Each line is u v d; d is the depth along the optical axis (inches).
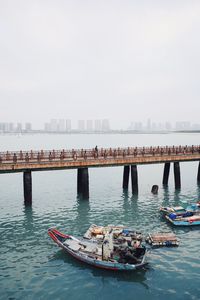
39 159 1299.2
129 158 1489.9
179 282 736.3
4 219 1216.2
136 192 1588.3
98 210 1344.7
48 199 1578.5
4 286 719.1
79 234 1040.2
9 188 1963.6
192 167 3061.0
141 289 708.7
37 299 671.1
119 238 890.7
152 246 931.3
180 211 1225.4
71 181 2236.7
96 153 1434.5
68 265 822.5
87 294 689.6
